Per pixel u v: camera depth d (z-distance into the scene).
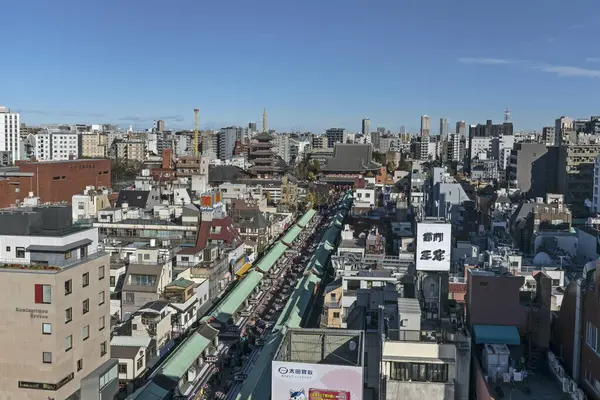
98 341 77.88
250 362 109.44
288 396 64.31
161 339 104.81
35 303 68.75
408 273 107.81
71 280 71.50
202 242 158.25
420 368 63.69
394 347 64.19
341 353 71.31
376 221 184.50
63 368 70.50
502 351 66.06
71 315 71.75
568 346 69.12
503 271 78.69
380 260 129.88
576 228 151.12
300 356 71.56
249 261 175.12
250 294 144.38
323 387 63.69
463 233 157.50
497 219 164.62
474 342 71.00
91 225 87.81
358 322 90.75
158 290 117.69
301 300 127.88
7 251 75.19
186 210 165.38
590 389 62.75
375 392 76.69
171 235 164.12
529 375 67.38
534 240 137.88
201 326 111.94
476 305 73.25
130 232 165.38
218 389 98.88
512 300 72.69
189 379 98.19
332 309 108.25
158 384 89.12
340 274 118.50
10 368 70.06
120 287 121.25
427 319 78.31
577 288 66.56
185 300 117.06
